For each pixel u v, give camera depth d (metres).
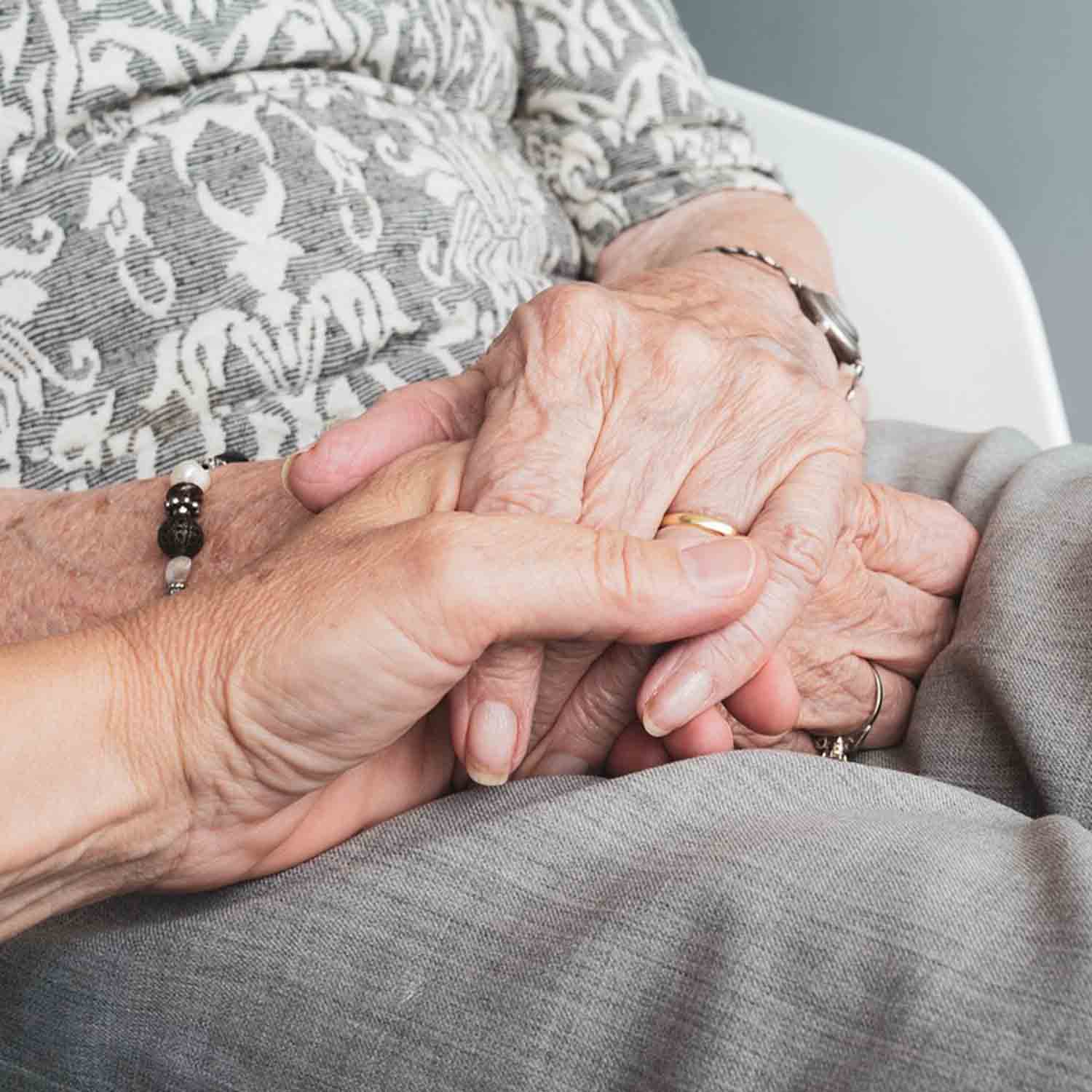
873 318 0.91
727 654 0.55
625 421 0.57
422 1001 0.50
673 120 0.87
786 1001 0.48
